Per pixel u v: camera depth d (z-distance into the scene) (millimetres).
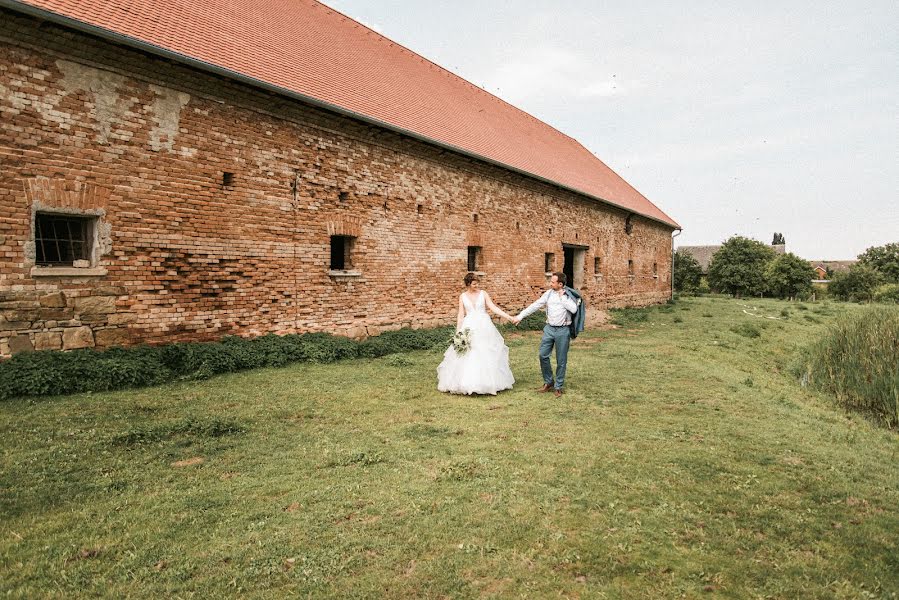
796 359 14719
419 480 4594
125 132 8047
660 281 33438
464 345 7828
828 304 38219
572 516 3982
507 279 17625
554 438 5789
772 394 8750
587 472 4832
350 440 5617
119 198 8000
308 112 10625
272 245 10156
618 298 26719
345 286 11711
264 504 4098
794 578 3248
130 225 8141
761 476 4832
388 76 15734
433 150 13930
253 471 4727
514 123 23469
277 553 3432
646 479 4691
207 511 3959
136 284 8242
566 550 3510
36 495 4094
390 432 5930
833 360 12453
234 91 9359
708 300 38688
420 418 6520
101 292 7859
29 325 7164
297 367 9180
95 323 7805
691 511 4109
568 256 23375
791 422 6812
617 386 8523
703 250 81812
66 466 4633
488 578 3215
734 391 8469
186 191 8820
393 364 9852
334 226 11398
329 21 16203
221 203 9312
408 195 13398
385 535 3680
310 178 10852
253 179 9805
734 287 58156
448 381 7859
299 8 15227
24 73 7008
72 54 7441
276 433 5766
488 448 5438
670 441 5766
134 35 7945
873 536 3766
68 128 7438
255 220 9852
